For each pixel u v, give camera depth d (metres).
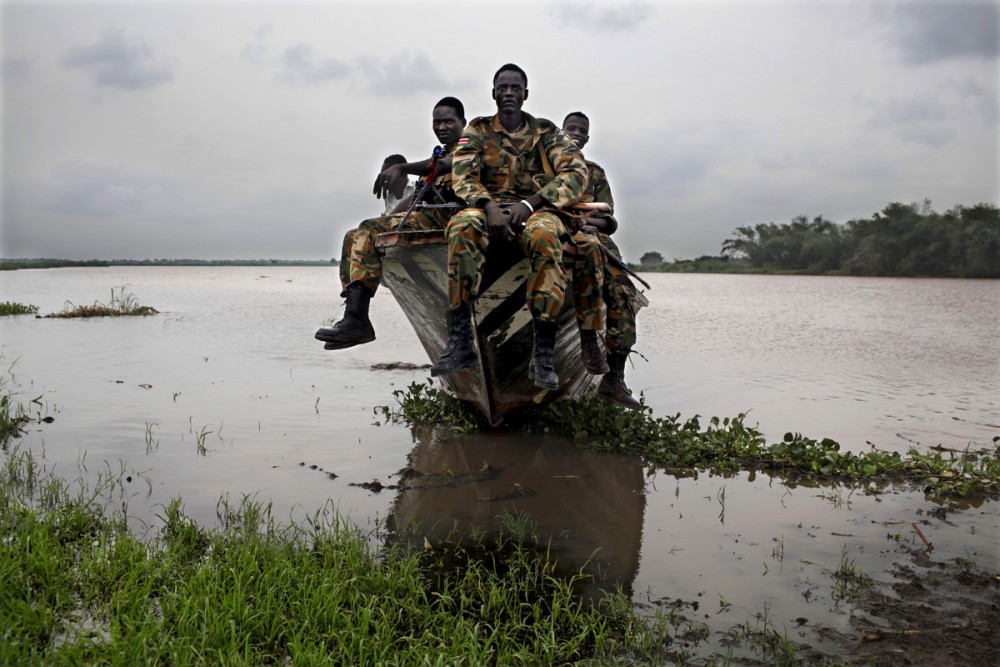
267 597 3.32
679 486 5.22
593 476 5.39
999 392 8.52
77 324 15.03
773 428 6.81
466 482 5.20
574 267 5.61
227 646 3.03
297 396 7.90
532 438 6.36
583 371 6.90
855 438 6.46
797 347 12.43
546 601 3.55
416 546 4.12
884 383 9.05
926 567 3.93
